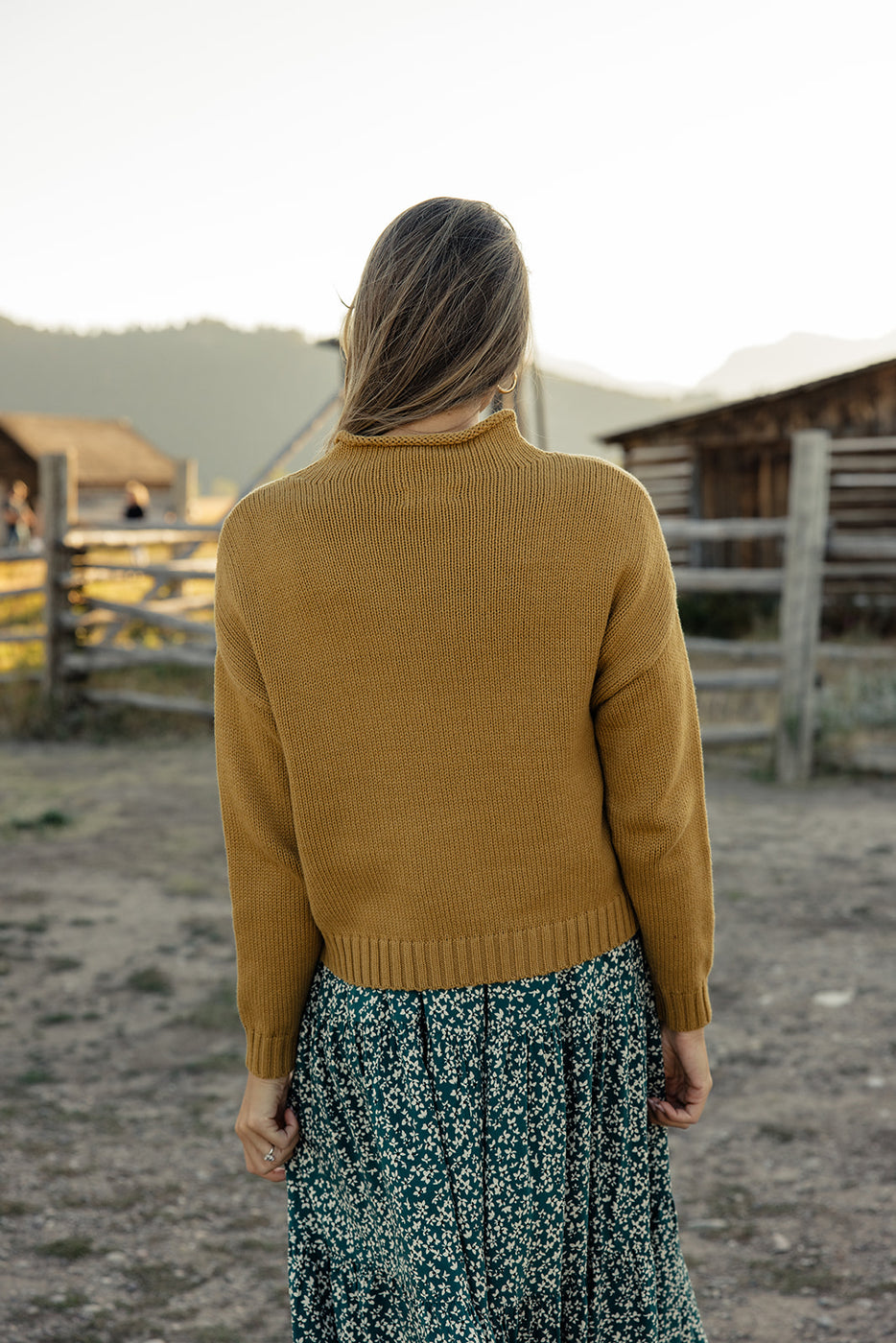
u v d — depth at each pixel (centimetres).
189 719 888
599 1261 126
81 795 678
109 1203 261
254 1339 215
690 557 1386
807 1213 254
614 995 123
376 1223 125
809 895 475
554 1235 121
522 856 116
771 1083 316
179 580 1006
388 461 115
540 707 115
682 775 121
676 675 120
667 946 125
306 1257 131
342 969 123
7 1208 257
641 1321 127
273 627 118
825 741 708
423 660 113
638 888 123
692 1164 277
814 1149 280
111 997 383
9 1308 221
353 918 122
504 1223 119
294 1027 128
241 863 126
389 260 119
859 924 440
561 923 118
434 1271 117
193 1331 217
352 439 117
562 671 115
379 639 114
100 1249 243
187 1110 307
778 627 1191
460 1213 117
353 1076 123
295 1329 131
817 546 675
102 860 546
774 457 1334
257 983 126
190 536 1008
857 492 1238
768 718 788
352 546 114
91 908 475
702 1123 296
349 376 122
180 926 454
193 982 396
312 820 120
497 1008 117
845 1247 240
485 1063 117
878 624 1215
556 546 113
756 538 1341
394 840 117
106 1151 284
